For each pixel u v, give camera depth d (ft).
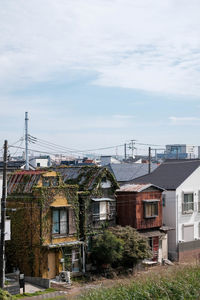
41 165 236.02
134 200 121.90
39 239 102.99
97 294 64.39
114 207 122.21
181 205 137.18
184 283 60.08
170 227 133.80
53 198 105.91
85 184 116.78
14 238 108.37
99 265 111.65
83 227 112.57
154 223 127.03
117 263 112.78
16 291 90.89
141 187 124.47
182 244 134.51
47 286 97.14
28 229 105.60
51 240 104.68
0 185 113.29
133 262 112.88
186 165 145.89
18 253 107.34
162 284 61.26
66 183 120.67
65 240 107.65
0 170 147.74
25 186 107.86
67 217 108.58
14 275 100.48
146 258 115.34
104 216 118.32
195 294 57.16
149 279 65.10
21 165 156.35
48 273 103.55
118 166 180.04
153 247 126.00
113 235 110.11
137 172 181.78
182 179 139.03
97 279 105.91
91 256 112.27
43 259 102.99
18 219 107.96
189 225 139.33
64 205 106.93
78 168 123.75
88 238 113.50
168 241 135.64
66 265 107.14
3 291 83.61
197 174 143.43
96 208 116.57
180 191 137.08
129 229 115.24
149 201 124.36
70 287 98.68
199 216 143.23
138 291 60.29
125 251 110.52
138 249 111.86
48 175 108.06
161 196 129.90
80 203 113.80
